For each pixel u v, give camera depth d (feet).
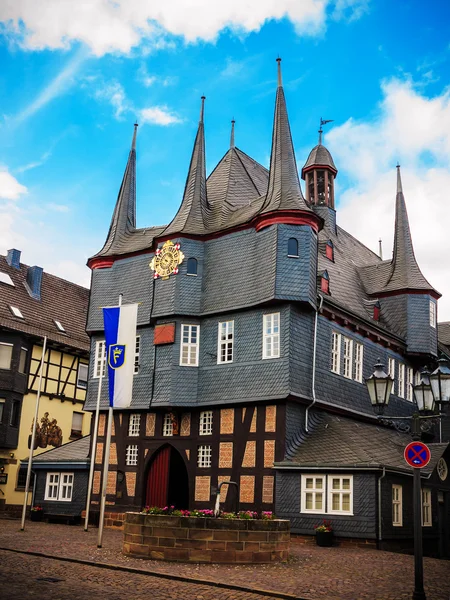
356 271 122.42
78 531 85.35
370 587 47.24
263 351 88.89
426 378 49.19
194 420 93.50
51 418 134.92
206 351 94.94
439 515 92.22
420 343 112.78
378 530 74.95
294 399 85.76
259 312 90.79
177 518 56.03
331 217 132.57
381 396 50.80
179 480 99.04
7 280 140.97
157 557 55.98
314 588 46.19
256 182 120.26
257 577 49.80
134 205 117.70
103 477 66.59
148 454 96.73
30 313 138.41
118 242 112.16
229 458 88.69
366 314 110.52
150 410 97.76
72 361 141.69
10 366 126.93
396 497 80.59
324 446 83.56
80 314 152.56
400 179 125.39
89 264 112.37
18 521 103.30
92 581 45.93
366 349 104.22
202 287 97.96
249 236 94.43
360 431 91.50
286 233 90.17
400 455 87.35
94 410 104.99
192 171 107.34
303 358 88.99
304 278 88.84
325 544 75.66
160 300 97.96
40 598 39.34
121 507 97.45
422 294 114.62
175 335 95.55
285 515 80.79
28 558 55.93
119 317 71.77
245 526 56.44
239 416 89.25
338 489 78.48
